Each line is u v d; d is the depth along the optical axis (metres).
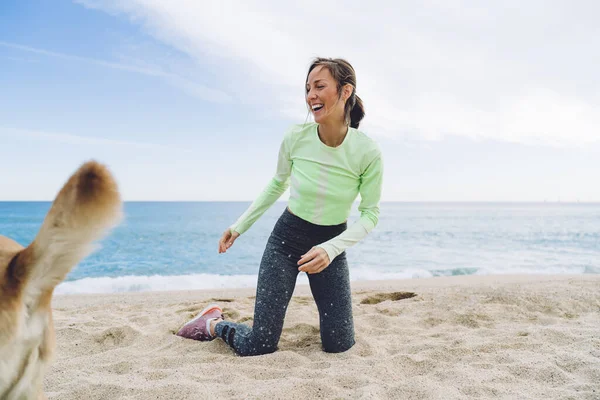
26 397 1.46
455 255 14.22
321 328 3.21
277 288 3.10
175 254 14.84
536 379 2.62
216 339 3.42
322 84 2.82
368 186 3.02
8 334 1.37
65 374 2.71
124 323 3.93
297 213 3.10
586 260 12.41
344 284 3.18
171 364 2.93
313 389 2.46
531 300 4.86
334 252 2.76
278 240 3.16
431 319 4.16
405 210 77.94
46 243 1.39
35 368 1.48
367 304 5.10
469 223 35.47
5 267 1.41
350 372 2.75
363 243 18.73
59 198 1.36
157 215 44.72
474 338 3.40
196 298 5.66
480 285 6.27
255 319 3.12
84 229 1.35
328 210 3.03
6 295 1.38
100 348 3.36
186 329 3.53
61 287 7.94
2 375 1.37
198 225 30.47
